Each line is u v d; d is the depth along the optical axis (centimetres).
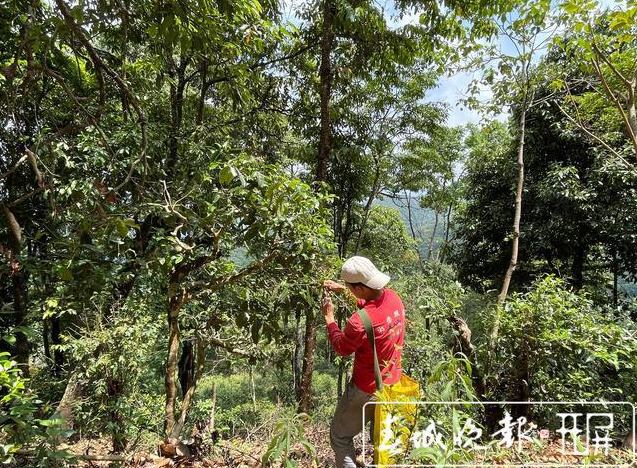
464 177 1333
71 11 236
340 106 803
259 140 780
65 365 479
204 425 349
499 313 403
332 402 641
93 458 260
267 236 287
